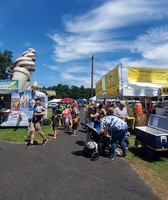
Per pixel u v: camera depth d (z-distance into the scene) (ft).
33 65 64.85
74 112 42.73
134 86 44.14
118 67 42.55
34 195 15.39
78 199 14.84
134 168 21.44
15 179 18.30
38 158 24.63
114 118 24.81
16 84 50.85
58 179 18.38
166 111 39.01
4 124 49.52
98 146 26.37
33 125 31.42
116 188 16.70
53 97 196.85
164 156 25.61
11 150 28.43
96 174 19.67
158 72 46.42
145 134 25.80
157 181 18.16
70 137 38.81
